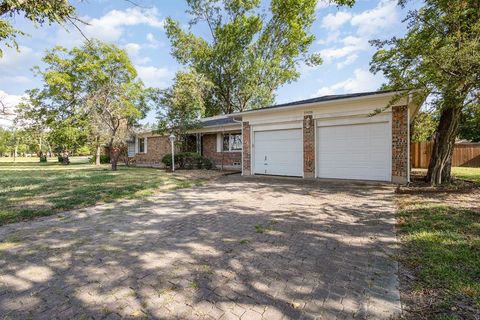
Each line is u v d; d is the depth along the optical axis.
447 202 5.79
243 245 3.61
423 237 3.67
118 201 6.58
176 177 11.53
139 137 22.73
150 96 17.27
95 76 21.03
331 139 10.23
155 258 3.22
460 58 5.05
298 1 22.73
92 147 24.77
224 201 6.53
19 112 8.89
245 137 12.55
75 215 5.28
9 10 4.03
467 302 2.19
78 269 2.95
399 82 6.38
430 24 6.15
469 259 2.93
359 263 3.01
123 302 2.31
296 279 2.67
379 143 9.17
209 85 20.81
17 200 6.54
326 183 9.32
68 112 23.20
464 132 20.03
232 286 2.55
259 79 25.08
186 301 2.31
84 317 2.11
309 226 4.41
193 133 18.03
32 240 3.88
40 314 2.15
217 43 25.45
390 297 2.33
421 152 17.67
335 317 2.07
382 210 5.36
